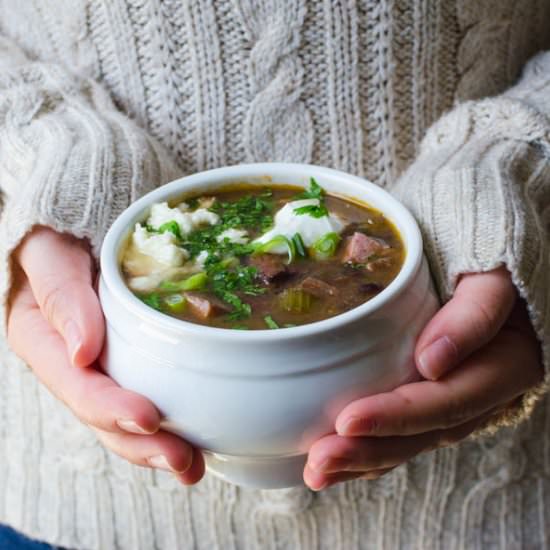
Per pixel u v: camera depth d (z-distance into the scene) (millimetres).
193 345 607
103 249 649
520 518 892
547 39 877
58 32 810
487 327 639
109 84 807
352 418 610
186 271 657
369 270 653
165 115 797
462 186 705
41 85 800
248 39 766
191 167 810
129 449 639
